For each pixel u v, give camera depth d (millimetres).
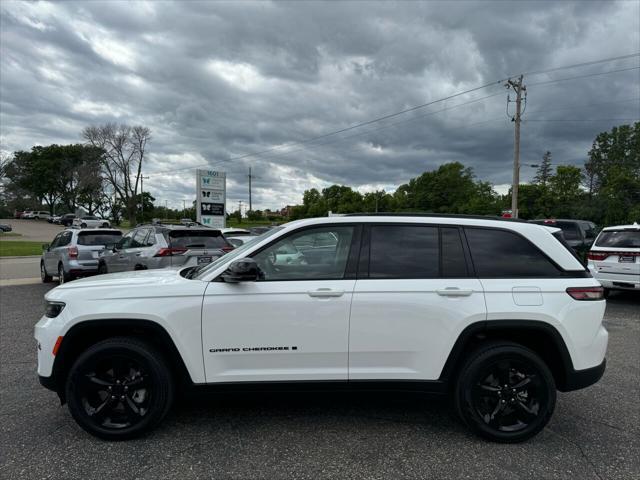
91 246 11383
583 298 3434
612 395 4316
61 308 3402
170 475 2873
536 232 3607
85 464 2998
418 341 3355
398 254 3516
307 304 3322
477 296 3373
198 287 3385
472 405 3344
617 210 38656
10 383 4523
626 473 2939
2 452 3158
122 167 68375
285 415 3803
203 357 3334
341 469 2957
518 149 27906
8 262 19562
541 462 3072
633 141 67875
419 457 3123
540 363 3330
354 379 3381
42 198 91500
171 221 9930
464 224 3631
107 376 3383
